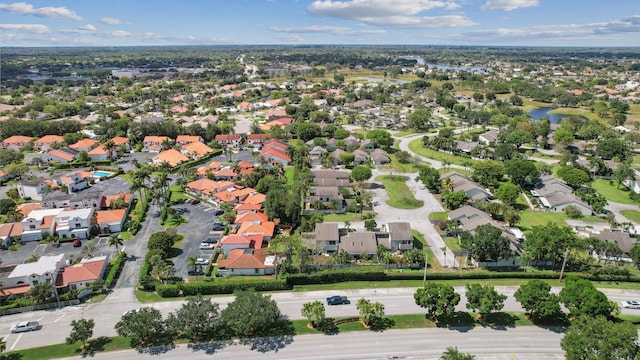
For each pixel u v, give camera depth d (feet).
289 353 225.35
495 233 316.60
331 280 301.43
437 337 239.09
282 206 391.65
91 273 293.64
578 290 246.06
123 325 223.51
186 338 238.27
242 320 223.71
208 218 412.36
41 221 364.79
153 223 400.88
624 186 517.14
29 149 647.56
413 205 448.65
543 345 232.94
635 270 322.96
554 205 435.53
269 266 310.04
